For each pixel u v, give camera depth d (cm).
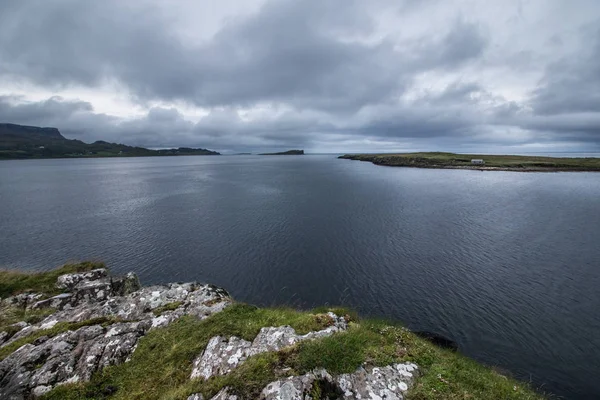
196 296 1349
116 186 10119
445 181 10681
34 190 9138
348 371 762
